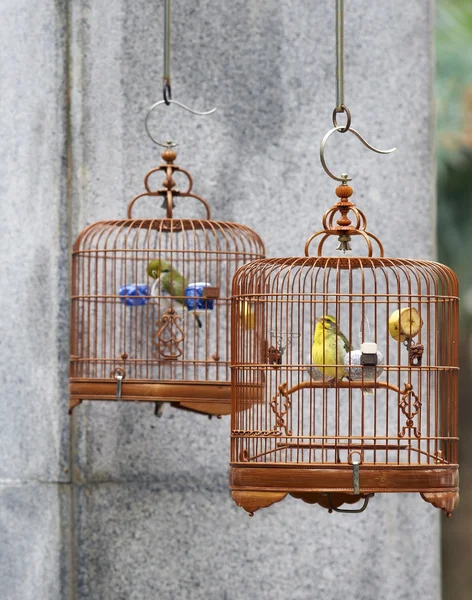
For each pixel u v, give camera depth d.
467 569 22.58
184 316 10.38
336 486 7.85
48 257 10.63
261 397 9.06
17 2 10.86
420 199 10.86
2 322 10.88
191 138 10.80
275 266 8.73
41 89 10.71
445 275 8.67
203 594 10.66
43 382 10.63
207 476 10.73
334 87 10.84
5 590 10.70
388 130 10.86
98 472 10.65
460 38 18.48
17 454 10.73
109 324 10.62
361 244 10.78
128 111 10.74
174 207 10.77
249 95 10.83
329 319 8.49
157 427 10.73
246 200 10.79
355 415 10.73
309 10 10.84
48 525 10.57
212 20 10.84
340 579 10.69
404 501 10.77
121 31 10.77
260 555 10.70
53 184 10.62
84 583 10.57
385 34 10.88
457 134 18.31
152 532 10.67
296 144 10.80
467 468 22.77
